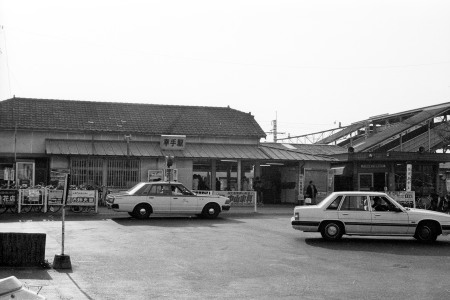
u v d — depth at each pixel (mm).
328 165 36750
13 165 32125
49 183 31641
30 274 11289
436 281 11250
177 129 35531
